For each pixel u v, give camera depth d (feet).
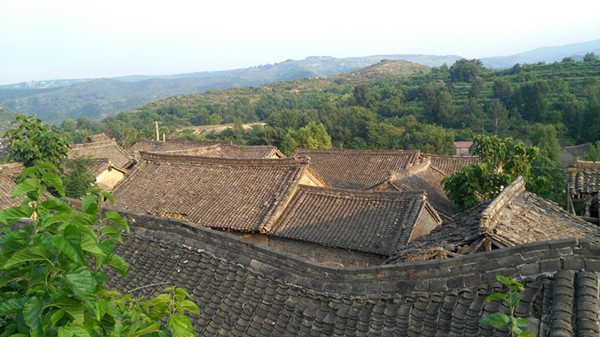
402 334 16.75
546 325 14.20
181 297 14.29
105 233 12.46
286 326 19.30
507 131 244.63
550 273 15.60
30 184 11.28
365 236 47.88
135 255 26.32
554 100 270.46
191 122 411.54
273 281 21.43
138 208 59.52
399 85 361.51
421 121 283.38
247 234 53.01
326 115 293.02
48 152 59.47
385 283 18.69
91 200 12.00
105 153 123.54
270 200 55.16
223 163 64.49
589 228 32.94
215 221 53.67
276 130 236.22
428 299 17.37
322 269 20.24
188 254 24.99
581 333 13.34
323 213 52.80
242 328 19.88
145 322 13.24
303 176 60.08
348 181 92.32
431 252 26.58
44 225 10.85
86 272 10.93
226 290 21.99
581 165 51.01
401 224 47.88
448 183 62.69
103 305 11.02
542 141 167.73
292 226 51.39
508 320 13.09
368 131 246.47
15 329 11.25
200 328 20.49
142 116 453.17
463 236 28.25
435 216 53.88
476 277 16.83
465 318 16.01
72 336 10.20
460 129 260.83
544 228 29.73
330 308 19.13
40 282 11.26
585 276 14.90
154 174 66.33
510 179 58.85
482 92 315.99
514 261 16.38
